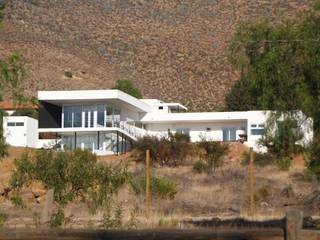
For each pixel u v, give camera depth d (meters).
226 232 30.45
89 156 80.50
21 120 189.38
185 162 162.38
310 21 51.53
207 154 158.88
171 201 103.56
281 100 51.78
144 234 30.28
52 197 65.56
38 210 81.94
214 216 85.56
